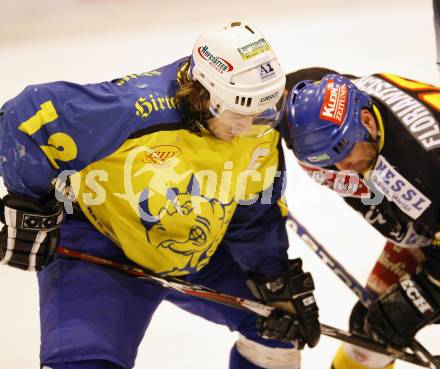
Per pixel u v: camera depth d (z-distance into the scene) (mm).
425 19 25406
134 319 8773
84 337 8141
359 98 9008
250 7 28469
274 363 10180
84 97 7664
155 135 7898
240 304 9586
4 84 22484
